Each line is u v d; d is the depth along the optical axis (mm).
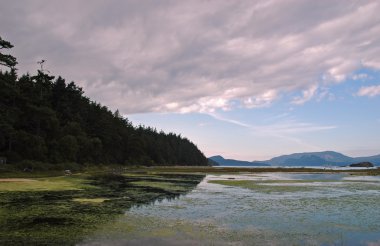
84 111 117938
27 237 15844
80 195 31156
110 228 17797
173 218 20703
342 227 18625
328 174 86438
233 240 15828
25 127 80125
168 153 196000
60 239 15570
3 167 58094
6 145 72500
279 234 16984
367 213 22906
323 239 16188
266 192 36031
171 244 15023
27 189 35250
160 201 28078
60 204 25469
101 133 119062
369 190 38688
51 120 83875
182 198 30359
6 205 24781
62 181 46969
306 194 34219
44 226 18062
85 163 94875
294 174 86062
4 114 65750
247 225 18984
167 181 52375
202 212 22922
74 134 95250
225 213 22625
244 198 30656
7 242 15031
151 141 176750
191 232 17203
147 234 16688
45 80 93500
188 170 106812
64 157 83250
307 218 21094
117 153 131750
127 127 160125
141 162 147875
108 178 57500
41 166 65438
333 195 33281
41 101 84375
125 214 21766
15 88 69438
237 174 83812
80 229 17484
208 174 81500
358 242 15727
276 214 22391
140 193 33906
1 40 58906
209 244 15125
